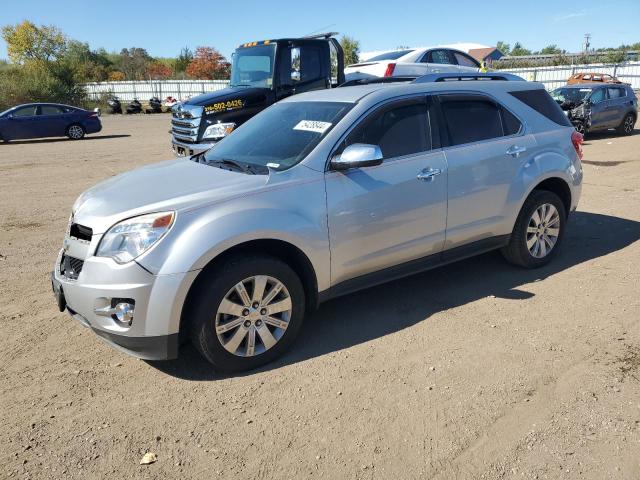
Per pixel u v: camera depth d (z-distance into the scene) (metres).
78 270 3.47
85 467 2.74
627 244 6.00
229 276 3.39
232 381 3.50
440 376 3.46
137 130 23.81
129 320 3.28
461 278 5.14
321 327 4.21
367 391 3.33
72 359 3.80
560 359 3.61
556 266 5.38
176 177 3.96
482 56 54.25
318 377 3.51
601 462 2.66
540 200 5.07
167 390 3.41
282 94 9.98
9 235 6.91
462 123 4.62
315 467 2.71
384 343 3.92
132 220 3.32
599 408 3.08
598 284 4.87
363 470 2.67
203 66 66.62
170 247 3.26
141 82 49.47
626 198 8.23
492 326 4.12
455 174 4.43
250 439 2.93
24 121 19.08
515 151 4.84
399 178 4.11
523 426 2.95
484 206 4.68
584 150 13.89
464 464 2.69
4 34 53.72
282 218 3.57
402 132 4.26
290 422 3.06
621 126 17.22
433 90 4.53
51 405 3.26
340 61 10.59
